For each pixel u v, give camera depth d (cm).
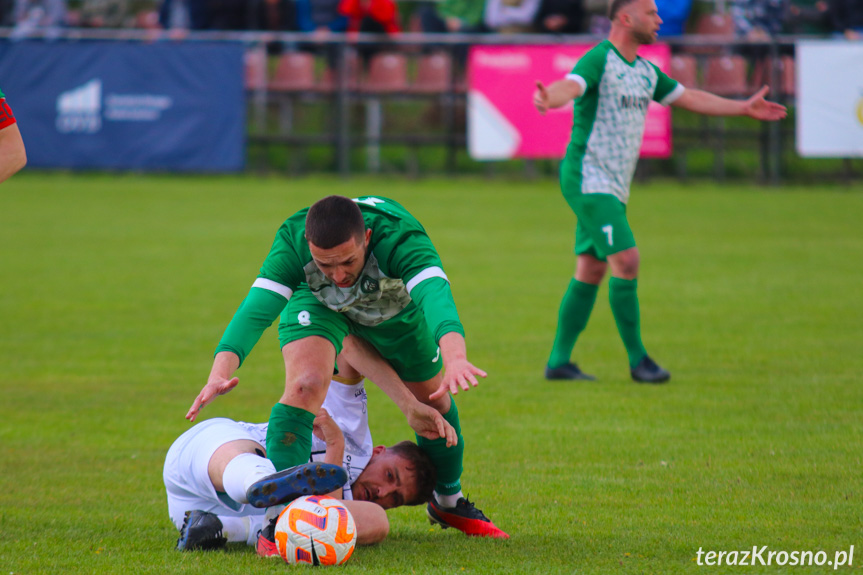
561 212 4206
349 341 1153
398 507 1245
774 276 2998
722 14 5259
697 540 1079
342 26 4781
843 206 4344
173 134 4481
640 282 2936
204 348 2205
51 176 5041
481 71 4419
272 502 960
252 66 4797
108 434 1598
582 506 1223
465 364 919
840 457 1420
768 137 4884
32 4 4981
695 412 1689
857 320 2438
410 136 4822
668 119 4484
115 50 4438
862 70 4259
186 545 1045
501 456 1457
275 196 4472
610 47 1881
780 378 1916
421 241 1048
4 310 2561
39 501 1257
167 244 3506
